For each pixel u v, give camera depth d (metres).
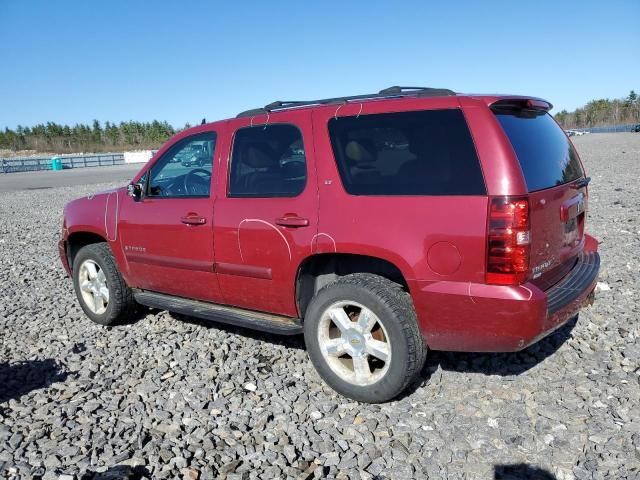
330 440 3.23
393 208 3.36
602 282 5.80
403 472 2.92
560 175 3.65
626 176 16.33
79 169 44.78
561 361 4.06
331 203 3.61
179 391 3.95
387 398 3.52
